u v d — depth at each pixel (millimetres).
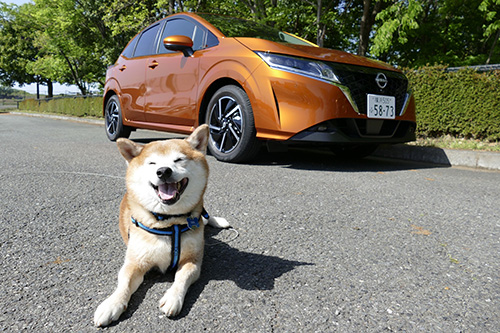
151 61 6055
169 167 1740
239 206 3012
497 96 5922
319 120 4207
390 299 1671
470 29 13383
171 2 13031
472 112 6203
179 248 1777
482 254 2201
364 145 5695
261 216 2783
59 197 3125
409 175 4535
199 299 1633
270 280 1820
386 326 1468
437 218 2855
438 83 6559
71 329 1410
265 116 4418
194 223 1794
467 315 1559
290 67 4340
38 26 29891
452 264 2055
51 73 29609
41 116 21688
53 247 2148
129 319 1481
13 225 2453
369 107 4449
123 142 1924
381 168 5035
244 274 1880
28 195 3148
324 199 3279
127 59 6926
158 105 5859
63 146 6270
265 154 5992
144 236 1756
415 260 2096
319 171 4586
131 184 1867
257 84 4457
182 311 1538
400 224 2699
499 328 1474
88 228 2463
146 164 1837
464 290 1769
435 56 12570
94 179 3795
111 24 15742
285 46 4711
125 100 6703
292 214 2844
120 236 2352
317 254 2145
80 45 24984
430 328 1462
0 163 4473
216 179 3896
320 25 11578
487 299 1691
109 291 1692
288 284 1784
